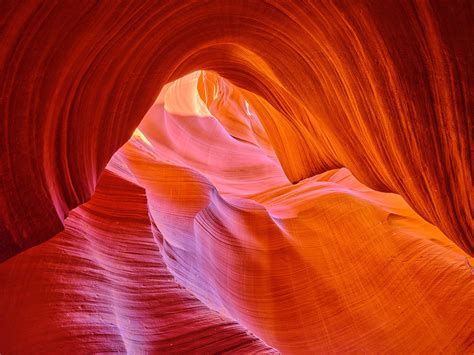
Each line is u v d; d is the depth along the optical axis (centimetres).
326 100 429
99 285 411
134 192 554
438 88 307
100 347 345
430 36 285
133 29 304
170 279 489
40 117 269
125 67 338
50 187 305
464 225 376
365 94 364
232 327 462
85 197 373
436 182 362
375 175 462
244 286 622
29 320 330
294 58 418
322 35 355
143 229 529
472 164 325
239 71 571
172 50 385
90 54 286
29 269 371
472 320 539
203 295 523
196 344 421
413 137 349
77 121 318
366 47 326
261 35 411
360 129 411
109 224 507
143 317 424
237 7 363
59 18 238
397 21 292
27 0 213
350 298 599
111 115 364
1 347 300
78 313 364
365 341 554
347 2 305
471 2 257
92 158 367
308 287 620
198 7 340
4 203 273
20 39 226
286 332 571
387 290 599
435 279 593
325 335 566
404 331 552
